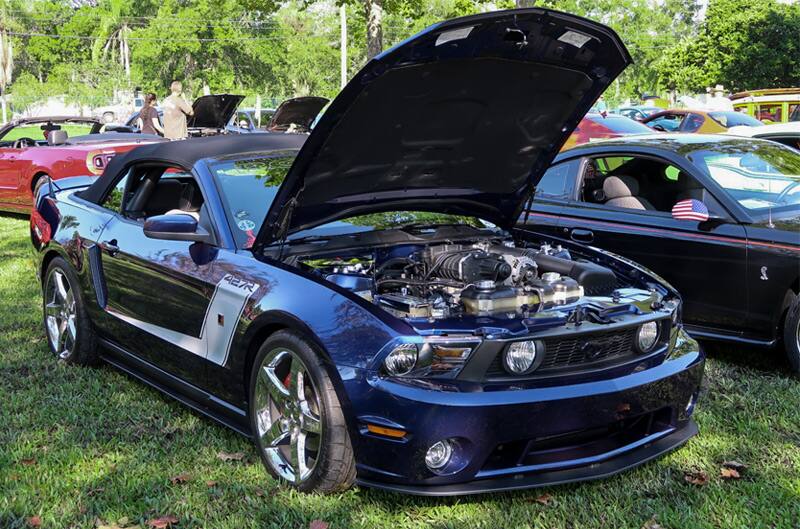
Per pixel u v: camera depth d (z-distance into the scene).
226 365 3.85
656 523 3.27
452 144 4.11
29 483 3.59
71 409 4.46
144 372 4.70
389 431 3.14
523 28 3.49
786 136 11.43
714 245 5.29
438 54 3.41
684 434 3.77
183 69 69.75
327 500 3.39
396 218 4.59
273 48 70.62
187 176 4.96
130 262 4.53
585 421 3.28
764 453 3.95
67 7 80.62
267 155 4.60
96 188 5.23
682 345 3.86
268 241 3.92
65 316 5.31
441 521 3.27
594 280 3.98
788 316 5.04
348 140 3.66
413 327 3.21
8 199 11.67
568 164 6.33
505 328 3.24
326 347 3.27
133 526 3.26
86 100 66.06
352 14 66.56
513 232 4.89
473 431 3.11
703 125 16.17
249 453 3.92
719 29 47.72
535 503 3.43
